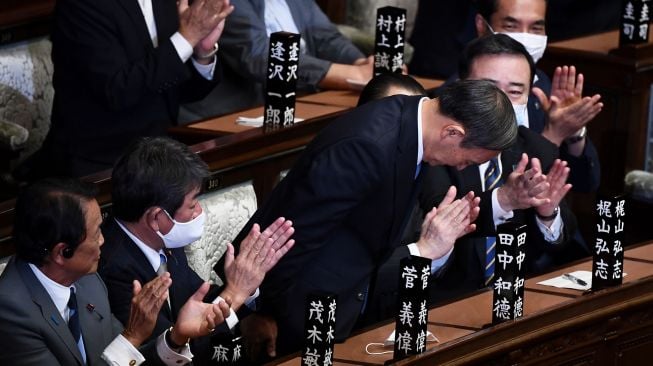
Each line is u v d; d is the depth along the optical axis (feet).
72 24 53.16
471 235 45.75
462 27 69.31
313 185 39.65
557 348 43.34
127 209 40.22
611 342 45.03
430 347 39.47
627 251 48.91
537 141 49.39
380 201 40.24
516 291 41.39
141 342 37.42
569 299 43.80
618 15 76.13
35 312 36.52
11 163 60.39
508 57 48.88
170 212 40.16
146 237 40.83
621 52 64.44
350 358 39.17
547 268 48.37
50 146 55.31
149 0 54.60
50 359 36.65
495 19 57.67
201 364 40.68
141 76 52.65
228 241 49.39
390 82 46.14
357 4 78.74
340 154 39.58
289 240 39.81
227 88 61.67
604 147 65.92
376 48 59.52
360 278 41.16
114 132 54.34
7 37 61.11
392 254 43.14
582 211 64.54
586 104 51.75
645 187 62.85
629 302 44.86
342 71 60.95
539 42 57.36
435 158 40.14
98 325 38.63
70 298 38.04
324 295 36.50
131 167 39.96
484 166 47.78
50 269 36.91
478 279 47.52
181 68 53.21
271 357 41.57
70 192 36.52
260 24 61.05
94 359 38.14
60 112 54.70
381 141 39.55
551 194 46.44
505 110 39.24
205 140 53.47
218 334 38.06
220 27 55.01
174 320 42.37
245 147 50.37
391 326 41.60
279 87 52.60
